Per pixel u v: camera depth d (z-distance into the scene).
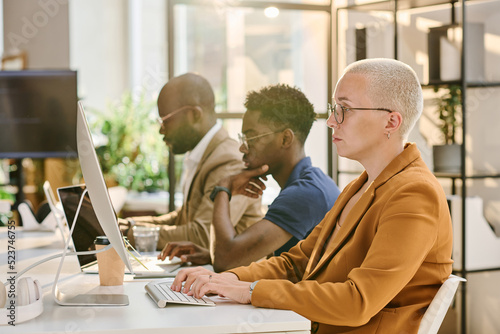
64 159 4.96
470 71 3.00
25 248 2.45
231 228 2.33
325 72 3.18
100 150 5.31
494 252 3.02
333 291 1.40
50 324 1.31
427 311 1.42
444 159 3.01
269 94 2.43
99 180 1.43
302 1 3.15
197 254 2.30
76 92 3.67
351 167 3.12
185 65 3.16
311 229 2.24
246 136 2.47
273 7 3.04
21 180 4.53
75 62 6.74
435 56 3.04
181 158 3.05
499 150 3.17
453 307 3.00
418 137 3.22
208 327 1.30
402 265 1.37
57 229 2.96
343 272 1.54
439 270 1.48
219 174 2.61
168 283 1.72
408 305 1.46
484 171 3.13
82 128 1.45
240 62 3.15
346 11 3.13
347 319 1.38
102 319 1.35
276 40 3.16
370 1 3.12
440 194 1.46
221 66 3.15
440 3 3.01
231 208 2.46
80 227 1.94
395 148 1.59
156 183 5.25
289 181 2.37
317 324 1.53
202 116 2.74
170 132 2.78
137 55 6.92
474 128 3.11
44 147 3.69
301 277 1.82
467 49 2.99
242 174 2.47
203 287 1.54
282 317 1.36
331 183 2.35
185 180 2.75
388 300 1.38
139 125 5.44
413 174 1.49
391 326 1.43
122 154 5.34
